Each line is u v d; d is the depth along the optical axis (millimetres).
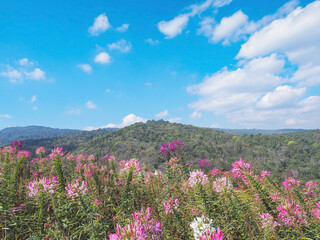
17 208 2225
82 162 4949
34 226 2191
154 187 3145
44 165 4332
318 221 1918
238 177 2908
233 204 1981
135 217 1803
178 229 2035
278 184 2896
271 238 1835
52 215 2082
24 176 3516
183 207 2273
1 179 2516
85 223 2285
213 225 1825
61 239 1928
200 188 2100
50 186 2426
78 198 2400
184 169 4188
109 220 2246
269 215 1941
